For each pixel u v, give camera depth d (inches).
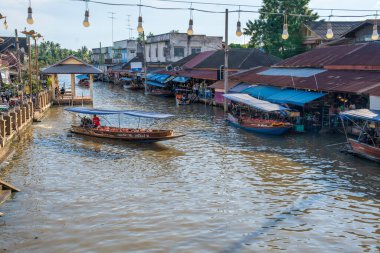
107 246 502.0
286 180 754.2
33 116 1443.2
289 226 558.6
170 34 2908.5
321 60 1449.3
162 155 943.7
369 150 861.8
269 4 2240.4
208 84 2169.0
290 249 495.5
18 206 627.5
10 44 2760.8
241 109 1481.3
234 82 1784.0
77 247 500.4
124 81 3331.7
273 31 2253.9
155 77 2662.4
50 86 2343.8
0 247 500.1
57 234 534.0
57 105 1969.7
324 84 1208.8
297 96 1246.3
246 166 848.3
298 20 2193.7
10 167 842.2
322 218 585.0
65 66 1979.6
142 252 487.2
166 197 665.6
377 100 1005.2
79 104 2004.2
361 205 632.4
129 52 4001.0
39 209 615.8
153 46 3260.3
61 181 748.0
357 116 877.8
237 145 1047.0
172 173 799.7
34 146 1037.8
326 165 850.8
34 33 1600.6
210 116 1584.6
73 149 1004.6
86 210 611.2
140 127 1332.4
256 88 1540.4
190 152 971.9
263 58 2004.2
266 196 671.8
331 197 666.8
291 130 1220.5
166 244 506.3
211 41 3006.9
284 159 902.4
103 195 673.6
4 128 957.2
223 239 519.8
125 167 841.5
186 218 581.9
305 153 955.3
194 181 748.6
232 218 583.5
